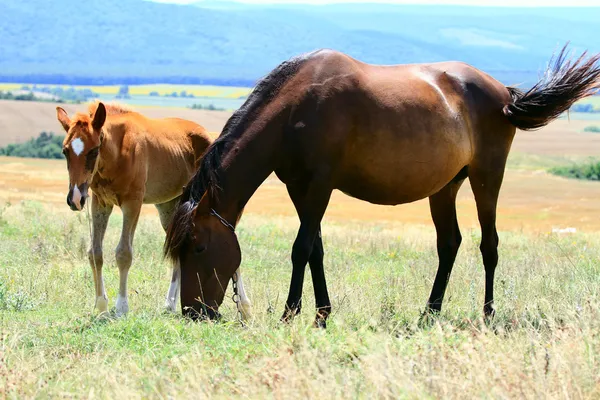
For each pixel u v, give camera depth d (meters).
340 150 9.00
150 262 14.18
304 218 9.00
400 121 9.23
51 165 80.44
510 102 10.37
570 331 7.20
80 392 6.45
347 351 7.10
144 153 11.39
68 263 14.02
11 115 118.81
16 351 7.66
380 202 9.70
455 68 10.14
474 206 52.12
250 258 16.03
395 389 5.76
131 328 8.73
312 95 8.91
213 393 6.21
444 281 10.29
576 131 166.12
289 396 5.77
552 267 13.16
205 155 9.09
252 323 8.34
